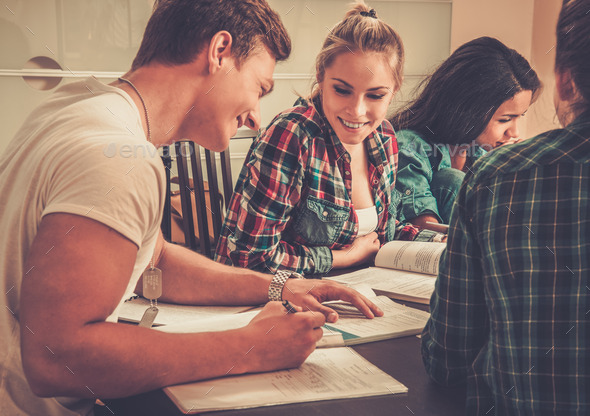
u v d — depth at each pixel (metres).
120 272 0.63
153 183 0.67
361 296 1.01
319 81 1.44
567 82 0.60
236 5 0.80
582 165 0.57
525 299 0.58
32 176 0.67
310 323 0.77
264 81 0.86
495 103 1.89
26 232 0.68
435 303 0.71
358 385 0.72
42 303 0.60
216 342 0.73
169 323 0.96
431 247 1.37
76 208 0.61
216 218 1.87
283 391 0.69
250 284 1.04
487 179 0.63
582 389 0.56
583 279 0.56
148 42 0.80
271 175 1.36
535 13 3.74
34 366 0.60
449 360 0.70
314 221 1.46
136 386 0.66
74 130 0.68
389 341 0.90
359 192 1.59
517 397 0.59
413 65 3.72
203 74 0.79
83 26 3.12
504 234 0.60
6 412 0.71
